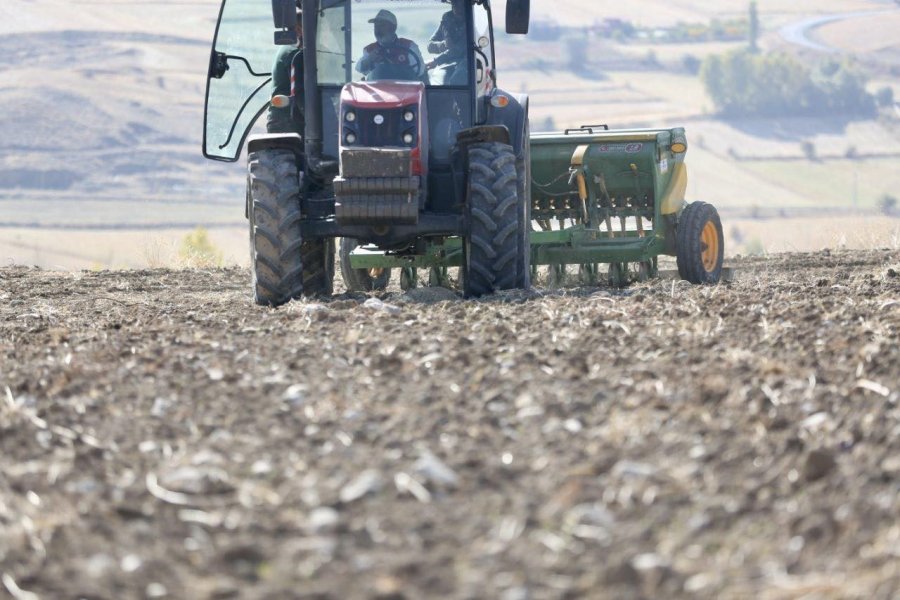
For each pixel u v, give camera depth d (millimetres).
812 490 14336
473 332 25625
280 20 35531
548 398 18844
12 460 16578
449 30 36281
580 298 32344
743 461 15414
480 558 12414
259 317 29953
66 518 13930
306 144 36594
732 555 12453
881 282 37625
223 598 11617
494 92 38219
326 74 36344
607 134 43562
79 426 18125
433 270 44469
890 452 15602
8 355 24797
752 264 53281
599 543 12797
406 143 34062
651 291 36531
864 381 19531
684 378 20172
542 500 14062
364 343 24297
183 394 20016
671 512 13641
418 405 18844
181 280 50156
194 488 14773
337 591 11688
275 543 13008
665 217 44125
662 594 11555
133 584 12078
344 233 35406
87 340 26641
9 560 12797
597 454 15758
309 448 16547
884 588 11414
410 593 11617
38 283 48188
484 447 16375
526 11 37500
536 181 44969
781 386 19547
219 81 39125
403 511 13828
